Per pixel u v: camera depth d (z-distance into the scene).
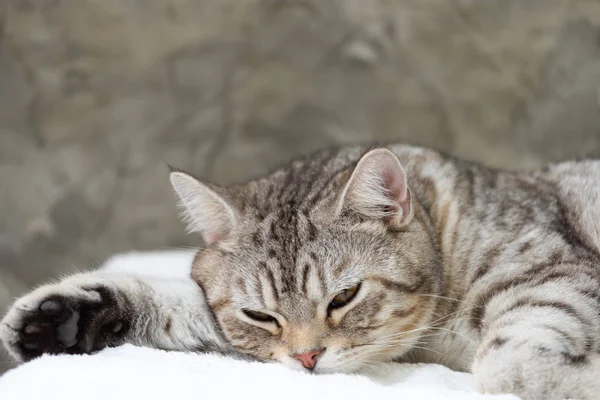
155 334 0.67
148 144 1.24
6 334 0.64
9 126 1.23
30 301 0.63
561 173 0.76
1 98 1.22
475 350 0.68
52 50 1.21
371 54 1.24
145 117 1.23
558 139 1.24
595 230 0.71
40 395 0.58
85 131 1.23
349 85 1.24
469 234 0.70
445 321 0.69
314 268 0.66
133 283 0.67
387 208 0.68
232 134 1.24
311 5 1.23
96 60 1.22
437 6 1.23
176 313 0.68
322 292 0.66
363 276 0.66
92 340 0.65
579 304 0.64
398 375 0.65
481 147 1.24
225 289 0.68
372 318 0.66
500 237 0.70
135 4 1.21
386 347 0.67
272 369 0.61
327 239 0.67
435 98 1.24
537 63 1.23
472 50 1.24
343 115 1.24
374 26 1.23
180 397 0.57
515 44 1.23
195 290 0.69
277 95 1.24
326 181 0.71
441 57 1.24
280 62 1.24
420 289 0.68
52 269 1.22
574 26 1.22
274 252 0.67
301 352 0.65
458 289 0.69
